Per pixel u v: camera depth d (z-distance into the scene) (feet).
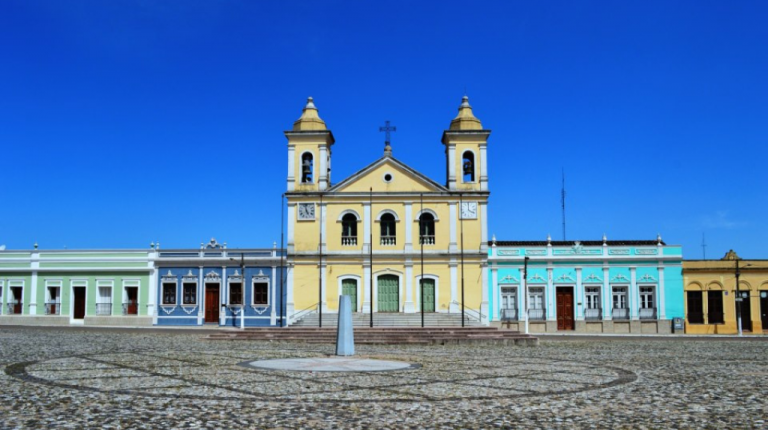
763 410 51.21
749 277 190.49
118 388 59.11
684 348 118.52
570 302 190.19
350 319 96.48
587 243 192.85
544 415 48.11
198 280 186.19
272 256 184.03
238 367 77.71
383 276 173.17
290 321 171.22
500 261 190.60
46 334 142.10
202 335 144.46
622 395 58.08
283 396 55.47
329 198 174.60
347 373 72.84
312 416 46.70
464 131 175.01
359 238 173.27
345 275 172.55
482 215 173.37
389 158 174.91
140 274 188.65
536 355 100.89
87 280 190.90
